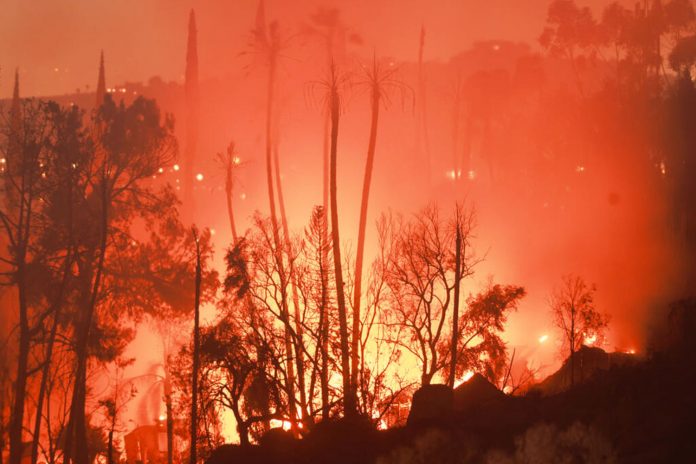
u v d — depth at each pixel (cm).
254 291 5634
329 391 5294
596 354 5906
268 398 5175
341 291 5784
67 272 7206
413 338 5775
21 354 7000
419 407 4194
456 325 5578
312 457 4066
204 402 5659
